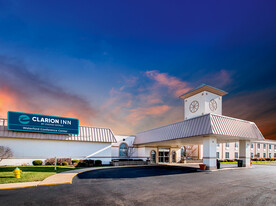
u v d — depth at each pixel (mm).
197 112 28266
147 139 30625
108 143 29766
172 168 22703
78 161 26203
